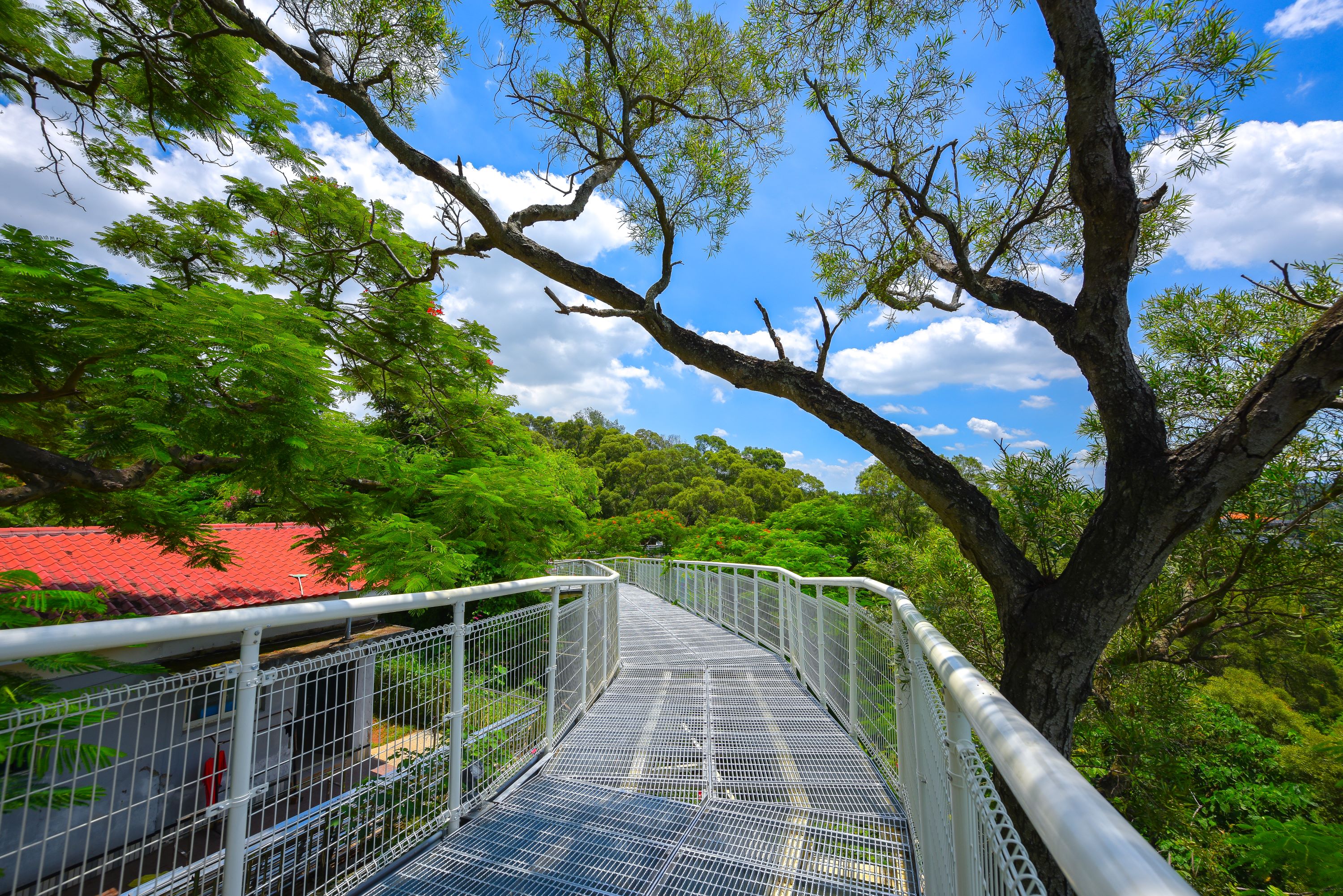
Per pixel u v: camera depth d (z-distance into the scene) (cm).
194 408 383
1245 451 229
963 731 141
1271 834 312
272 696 184
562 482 1131
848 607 422
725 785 331
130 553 736
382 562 591
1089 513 425
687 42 440
